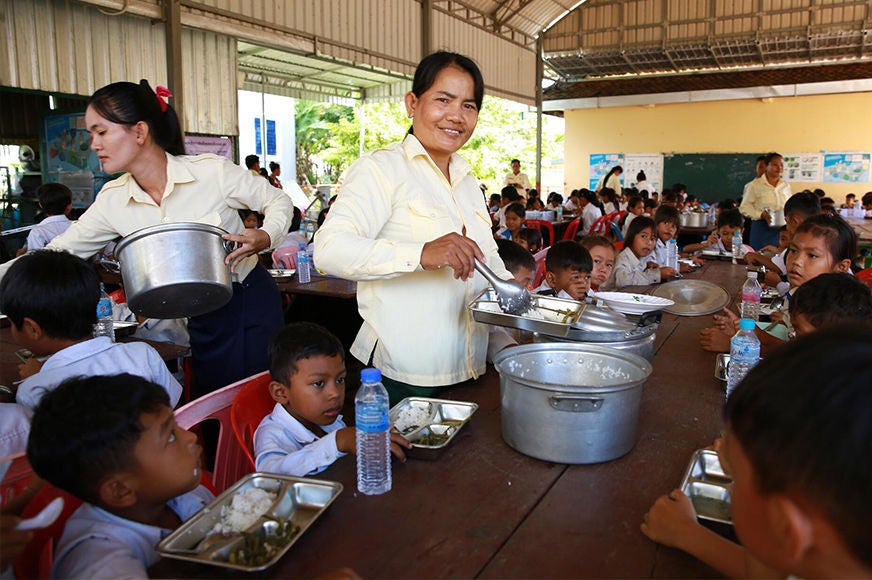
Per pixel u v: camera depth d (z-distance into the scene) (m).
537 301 1.69
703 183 12.62
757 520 0.59
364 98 11.85
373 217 1.48
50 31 5.11
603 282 3.12
